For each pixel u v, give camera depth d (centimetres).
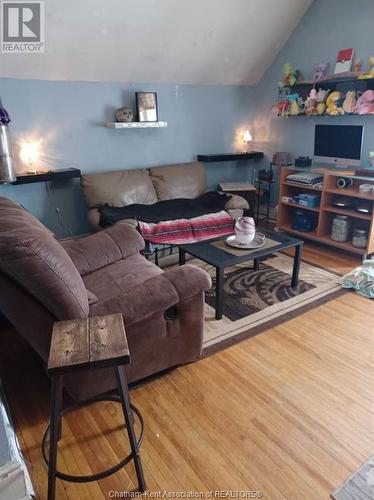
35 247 133
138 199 384
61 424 167
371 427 162
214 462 147
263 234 285
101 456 151
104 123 380
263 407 174
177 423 166
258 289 289
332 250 370
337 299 273
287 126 443
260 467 145
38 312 151
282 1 359
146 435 160
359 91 357
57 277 138
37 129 346
